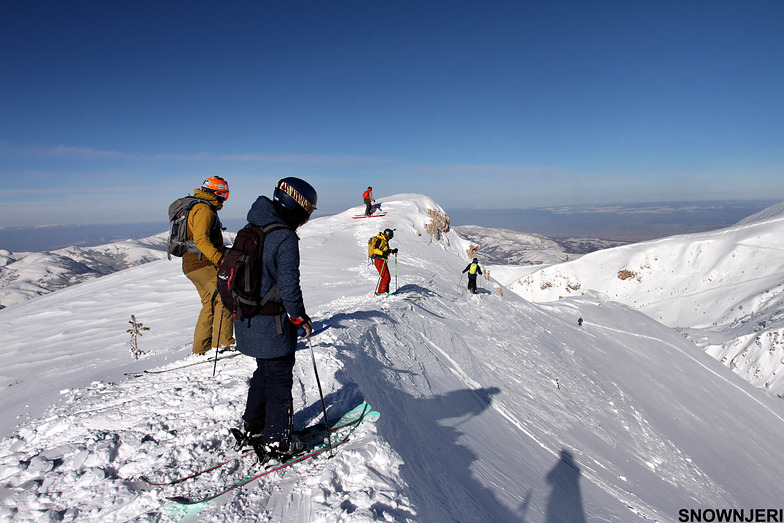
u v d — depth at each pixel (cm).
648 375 2130
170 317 1066
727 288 12194
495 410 707
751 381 6438
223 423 321
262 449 272
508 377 977
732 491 1112
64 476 254
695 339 8600
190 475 261
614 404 1284
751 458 1573
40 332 1073
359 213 2911
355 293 1115
